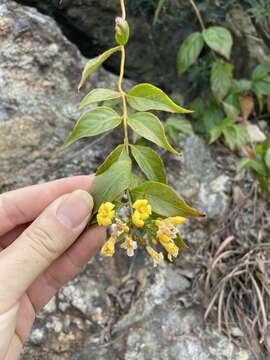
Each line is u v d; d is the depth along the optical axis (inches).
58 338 7.4
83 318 7.6
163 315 7.6
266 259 8.1
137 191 4.7
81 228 5.1
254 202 8.9
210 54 9.2
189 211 4.6
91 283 7.9
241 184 9.1
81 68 8.5
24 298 6.3
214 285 7.9
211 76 8.7
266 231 8.7
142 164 5.0
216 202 8.8
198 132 9.5
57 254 5.2
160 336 7.4
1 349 5.3
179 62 8.5
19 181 8.0
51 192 6.3
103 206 4.5
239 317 7.6
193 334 7.4
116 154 4.9
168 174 8.8
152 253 4.9
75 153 8.4
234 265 8.0
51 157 8.2
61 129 8.3
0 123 7.8
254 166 8.4
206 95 9.8
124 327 7.6
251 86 9.0
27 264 5.0
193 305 7.8
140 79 9.7
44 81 8.2
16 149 7.9
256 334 7.4
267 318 7.6
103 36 9.0
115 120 5.2
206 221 8.6
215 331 7.5
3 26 7.8
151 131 5.1
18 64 8.0
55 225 5.0
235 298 7.7
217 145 9.5
